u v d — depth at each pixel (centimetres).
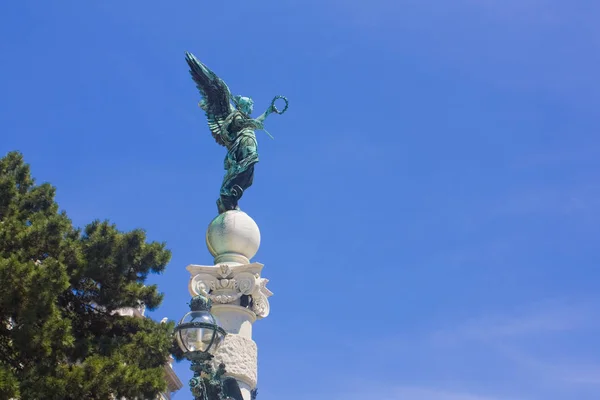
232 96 2328
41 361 1750
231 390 1823
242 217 2084
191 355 1217
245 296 1992
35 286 1658
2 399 1572
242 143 2211
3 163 2209
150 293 2081
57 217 1962
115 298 2019
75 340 1858
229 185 2162
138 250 2064
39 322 1706
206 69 2314
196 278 1978
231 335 1920
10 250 1866
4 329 1762
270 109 2303
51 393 1677
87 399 1742
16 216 2016
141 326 2053
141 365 1914
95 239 2033
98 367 1742
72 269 1941
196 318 1234
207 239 2102
